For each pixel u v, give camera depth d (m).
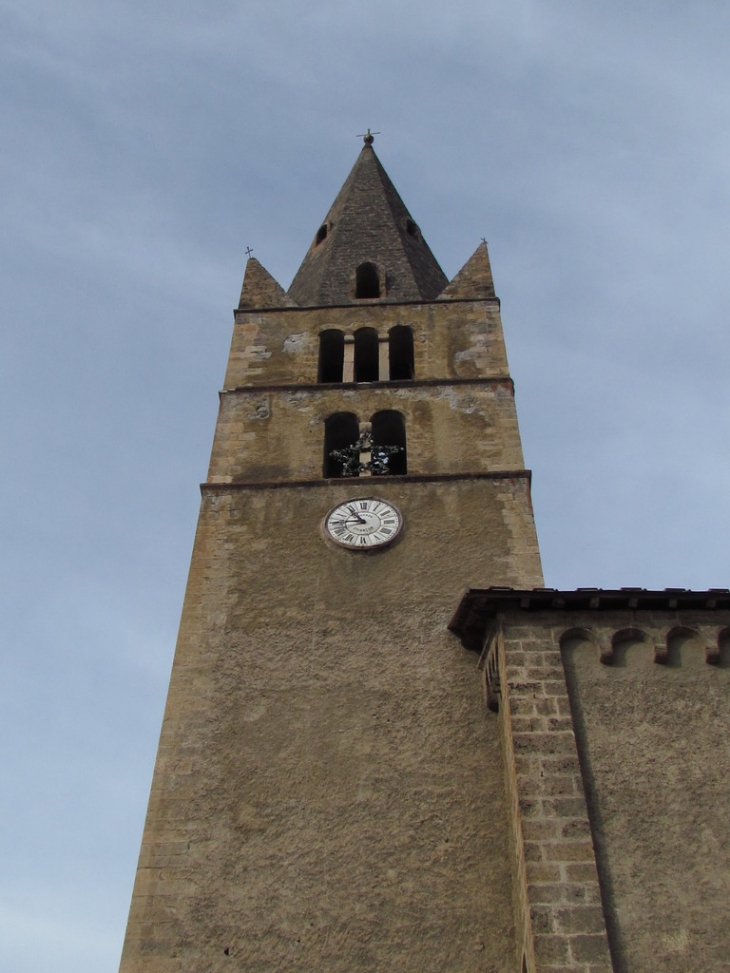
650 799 16.91
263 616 23.00
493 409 28.62
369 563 24.12
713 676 18.44
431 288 35.72
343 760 20.11
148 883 18.58
